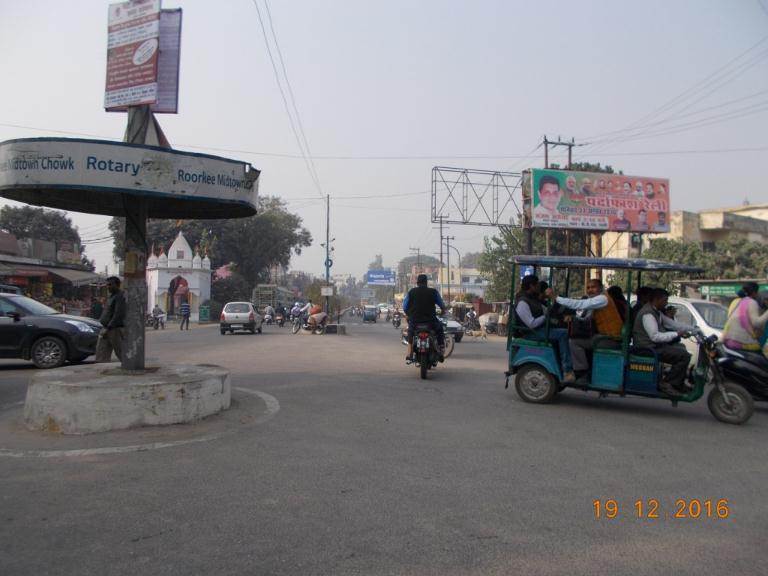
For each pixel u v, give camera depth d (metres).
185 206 9.02
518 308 8.48
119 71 7.56
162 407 6.41
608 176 28.08
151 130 7.64
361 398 8.53
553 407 8.17
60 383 6.29
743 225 36.94
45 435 6.11
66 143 6.50
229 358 14.43
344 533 3.72
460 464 5.27
